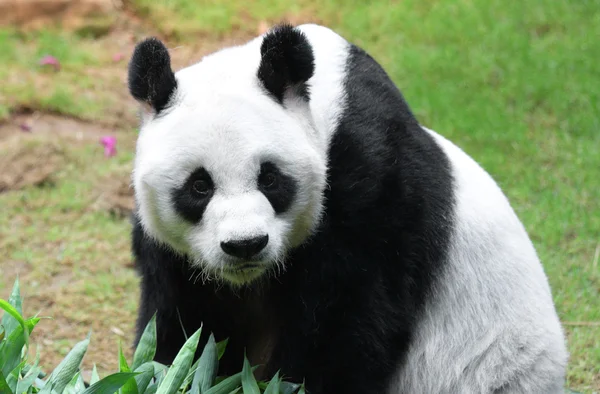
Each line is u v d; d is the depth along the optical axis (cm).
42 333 1240
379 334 825
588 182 1555
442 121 1769
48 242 1459
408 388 880
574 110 1794
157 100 761
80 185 1590
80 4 2184
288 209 757
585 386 1095
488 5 2186
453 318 865
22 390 751
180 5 2278
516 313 872
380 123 820
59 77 1970
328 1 2275
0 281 1350
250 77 773
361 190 797
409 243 827
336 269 805
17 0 2158
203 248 752
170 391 729
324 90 816
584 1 2158
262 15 2234
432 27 2119
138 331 877
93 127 1795
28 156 1619
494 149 1683
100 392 698
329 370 834
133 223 872
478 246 869
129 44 2152
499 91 1864
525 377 864
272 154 736
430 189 841
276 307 848
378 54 2045
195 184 742
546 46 2003
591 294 1277
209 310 873
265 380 870
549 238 1405
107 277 1371
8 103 1817
